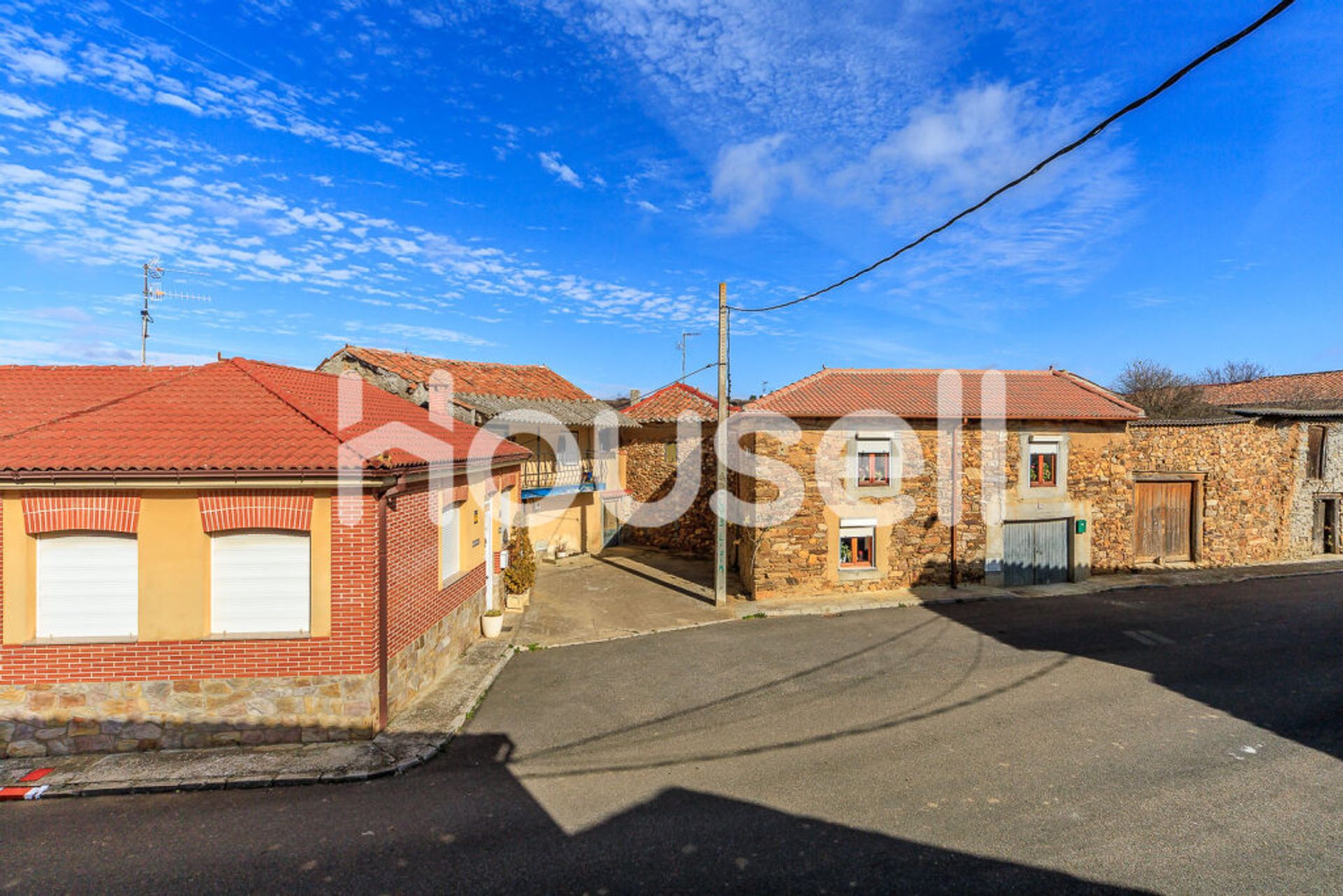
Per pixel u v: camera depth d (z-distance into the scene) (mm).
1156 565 17062
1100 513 16375
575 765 6945
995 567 15664
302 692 7402
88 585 7266
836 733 7617
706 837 5469
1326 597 14203
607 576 17406
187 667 7281
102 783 6484
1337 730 7516
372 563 7492
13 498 7082
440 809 6047
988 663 10141
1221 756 6875
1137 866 4973
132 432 7633
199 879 4996
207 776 6609
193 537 7262
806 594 14914
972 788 6258
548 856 5242
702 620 13117
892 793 6176
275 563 7480
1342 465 18672
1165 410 27953
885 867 4996
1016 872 4910
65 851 5402
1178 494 17406
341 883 4922
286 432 7906
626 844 5402
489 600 12633
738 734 7629
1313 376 26438
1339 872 4887
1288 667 9734
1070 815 5738
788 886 4793
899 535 15406
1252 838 5348
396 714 8133
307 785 6566
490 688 9367
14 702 7141
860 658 10469
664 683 9453
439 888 4855
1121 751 7035
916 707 8375
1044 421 15898
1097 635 11641
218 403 8523
